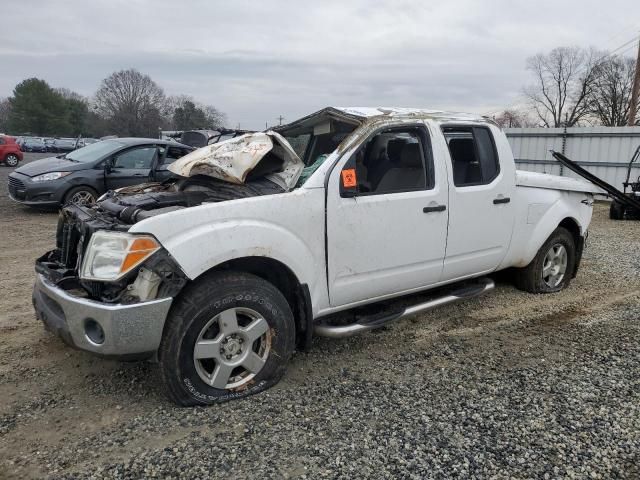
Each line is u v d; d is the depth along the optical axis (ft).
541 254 18.66
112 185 35.35
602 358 13.74
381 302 15.20
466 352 14.16
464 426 10.43
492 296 18.94
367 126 12.91
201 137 39.52
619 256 26.35
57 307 11.12
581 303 18.35
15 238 28.19
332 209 12.25
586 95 168.55
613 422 10.61
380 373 12.82
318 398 11.49
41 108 262.47
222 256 10.66
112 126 273.54
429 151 14.15
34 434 10.10
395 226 13.37
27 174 34.91
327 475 8.93
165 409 10.93
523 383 12.29
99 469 9.05
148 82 283.59
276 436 10.03
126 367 12.88
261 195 11.85
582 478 8.92
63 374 12.55
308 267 11.96
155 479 8.81
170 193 12.84
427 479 8.86
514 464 9.26
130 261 10.03
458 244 14.99
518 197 16.92
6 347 14.02
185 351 10.50
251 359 11.34
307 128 15.74
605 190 31.68
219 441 9.85
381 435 10.10
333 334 12.78
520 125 182.19
